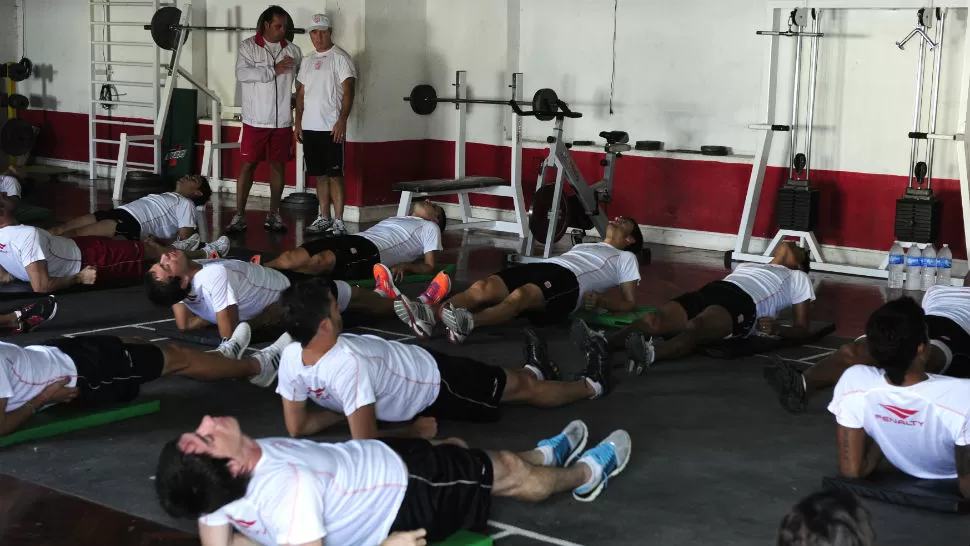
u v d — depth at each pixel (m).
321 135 8.74
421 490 2.73
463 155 9.23
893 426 3.28
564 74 9.45
